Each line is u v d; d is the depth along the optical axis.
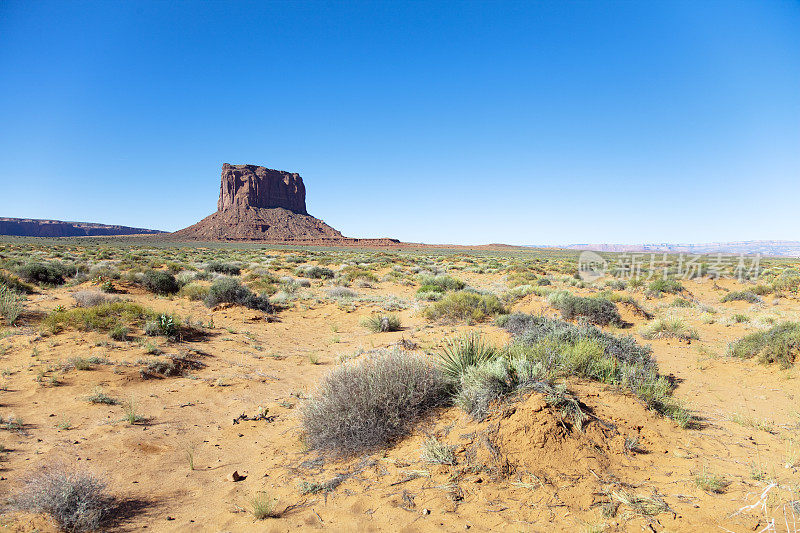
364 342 11.87
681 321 12.84
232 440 5.84
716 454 4.55
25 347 8.88
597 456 4.23
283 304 18.42
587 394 5.48
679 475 4.04
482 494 3.79
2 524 3.57
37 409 6.34
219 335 12.16
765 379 7.79
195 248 92.06
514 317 11.62
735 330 13.16
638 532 3.22
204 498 4.29
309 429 5.34
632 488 3.81
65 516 3.65
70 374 7.68
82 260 36.75
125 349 9.26
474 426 4.67
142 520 3.86
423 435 4.85
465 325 12.93
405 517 3.61
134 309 11.73
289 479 4.55
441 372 5.91
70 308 12.83
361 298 20.25
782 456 4.53
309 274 31.91
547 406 4.66
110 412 6.47
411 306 17.89
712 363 9.12
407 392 5.27
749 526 3.17
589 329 8.30
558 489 3.78
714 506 3.47
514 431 4.39
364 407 5.01
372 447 4.85
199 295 17.94
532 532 3.28
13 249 50.91
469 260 62.50
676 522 3.30
